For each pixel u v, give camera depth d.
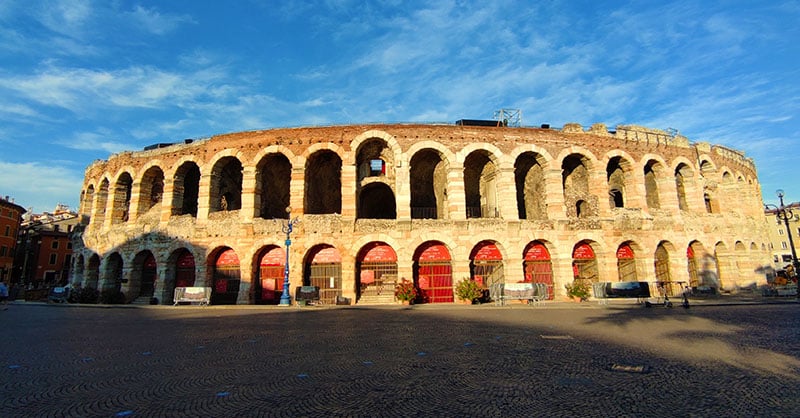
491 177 39.09
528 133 35.66
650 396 7.95
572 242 34.34
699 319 19.94
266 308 28.53
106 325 19.52
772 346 12.82
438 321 20.08
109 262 38.19
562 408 7.28
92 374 9.99
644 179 39.25
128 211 41.44
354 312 25.22
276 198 41.25
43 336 16.06
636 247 36.47
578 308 26.66
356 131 34.75
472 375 9.52
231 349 12.95
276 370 10.16
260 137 35.34
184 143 39.81
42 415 7.18
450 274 33.53
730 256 39.97
